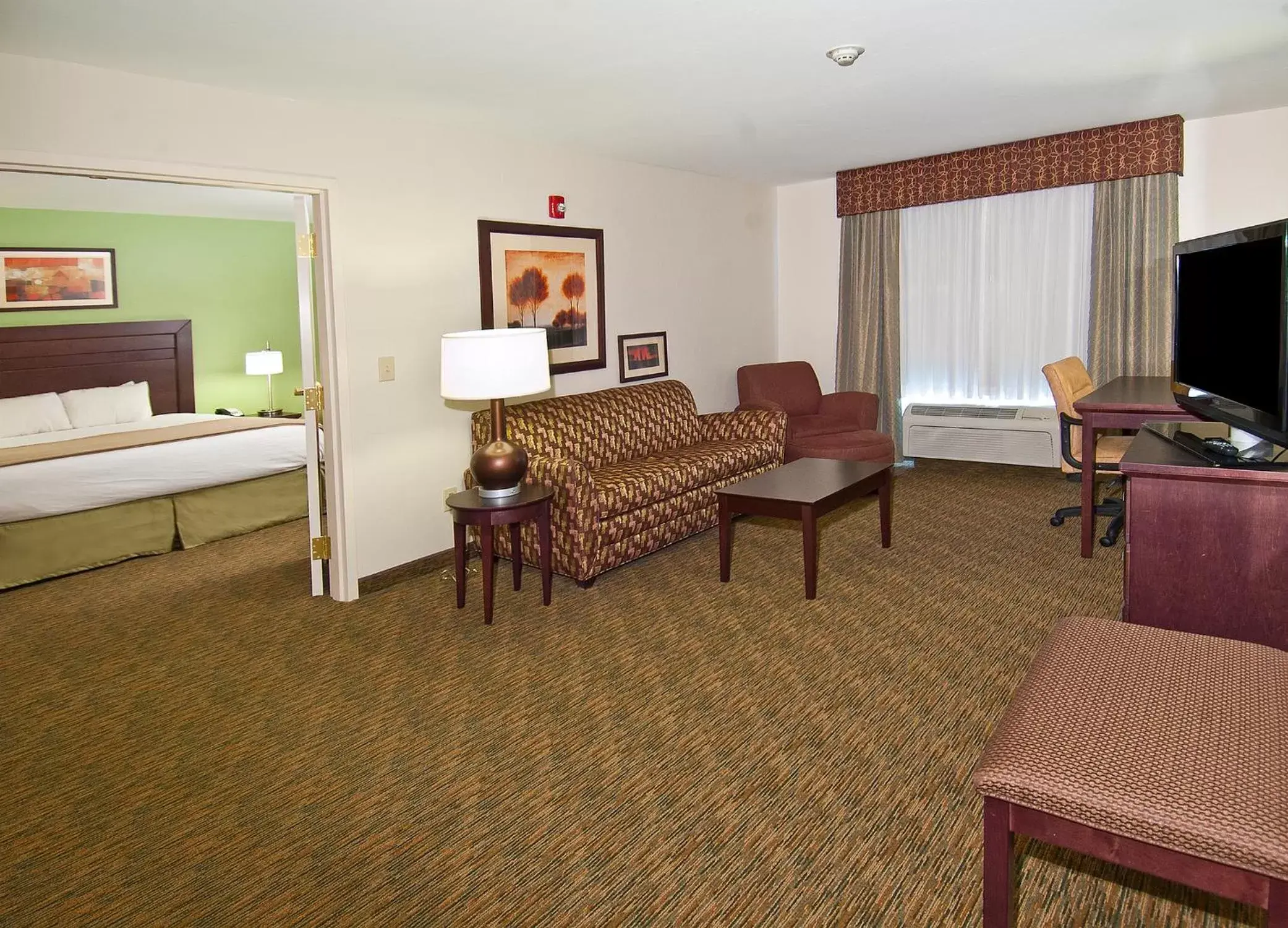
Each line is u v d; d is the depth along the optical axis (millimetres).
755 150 5004
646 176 5383
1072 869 1867
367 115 3740
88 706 2822
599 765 2352
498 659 3102
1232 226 4879
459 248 4184
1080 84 3809
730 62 3180
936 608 3447
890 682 2805
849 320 6336
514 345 3426
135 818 2166
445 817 2133
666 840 2006
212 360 6895
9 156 2773
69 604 3844
